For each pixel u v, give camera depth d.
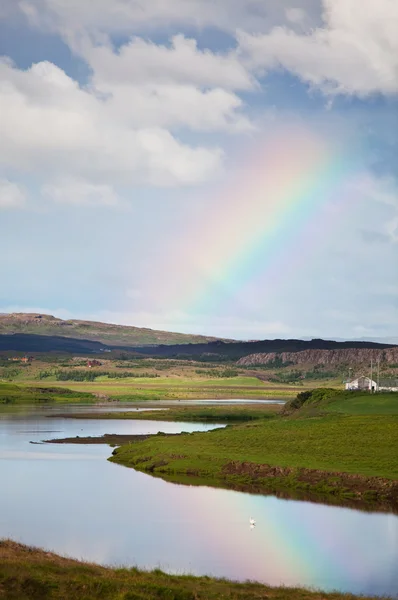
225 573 53.81
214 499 83.12
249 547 61.75
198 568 55.03
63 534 65.50
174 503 80.44
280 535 65.94
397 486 84.94
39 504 79.12
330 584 51.34
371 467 93.12
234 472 99.06
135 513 74.81
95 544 62.06
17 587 37.06
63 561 46.25
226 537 65.00
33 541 62.53
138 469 106.50
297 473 93.94
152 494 86.06
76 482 94.31
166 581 43.28
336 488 87.00
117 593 38.28
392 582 52.12
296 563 56.84
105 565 52.06
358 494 84.56
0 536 64.06
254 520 71.88
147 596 38.41
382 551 60.75
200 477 99.38
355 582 52.00
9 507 77.38
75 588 38.31
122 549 60.53
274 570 55.06
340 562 57.00
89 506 78.19
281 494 86.44
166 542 63.09
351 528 68.75
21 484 92.25
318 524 70.31
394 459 96.06
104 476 99.69
